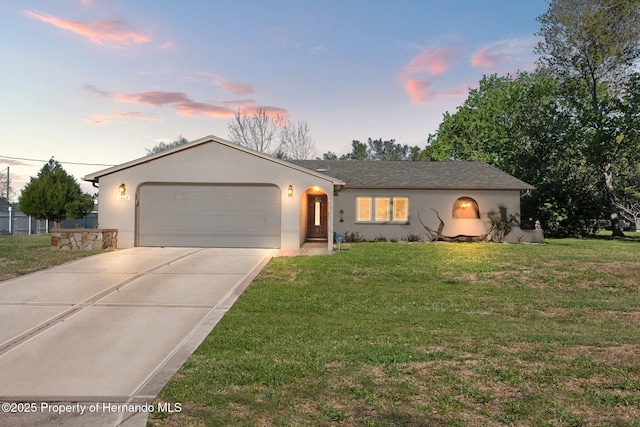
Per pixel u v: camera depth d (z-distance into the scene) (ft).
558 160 101.40
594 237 90.63
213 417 12.89
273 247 54.34
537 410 13.05
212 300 28.94
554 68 101.14
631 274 38.81
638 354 18.33
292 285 33.96
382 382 15.31
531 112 104.73
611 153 90.12
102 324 23.48
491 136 118.42
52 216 91.71
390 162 84.69
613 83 96.63
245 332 21.91
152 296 29.76
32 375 16.62
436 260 45.42
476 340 20.61
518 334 21.83
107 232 51.83
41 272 37.29
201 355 18.40
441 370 16.42
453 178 74.43
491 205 71.97
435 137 131.34
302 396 14.24
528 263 43.91
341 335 21.48
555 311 27.73
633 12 90.02
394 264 42.88
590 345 19.76
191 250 51.52
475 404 13.53
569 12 94.68
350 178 73.56
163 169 53.78
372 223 71.41
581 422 12.30
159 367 17.35
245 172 53.83
